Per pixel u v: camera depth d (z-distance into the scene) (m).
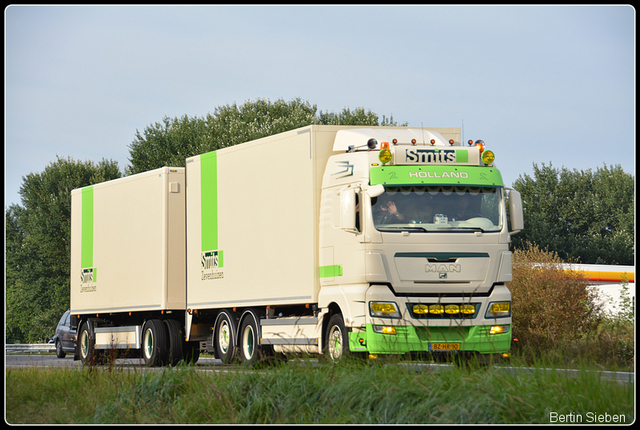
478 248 20.89
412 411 13.38
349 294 21.05
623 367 20.64
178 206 31.00
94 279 35.38
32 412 18.36
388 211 20.83
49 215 103.44
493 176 21.56
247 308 26.25
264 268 25.16
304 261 23.30
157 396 17.20
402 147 21.36
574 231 105.88
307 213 23.33
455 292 20.64
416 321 20.28
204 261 28.55
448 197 21.20
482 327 20.58
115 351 23.72
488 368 15.00
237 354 26.69
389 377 14.75
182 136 85.75
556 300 28.16
